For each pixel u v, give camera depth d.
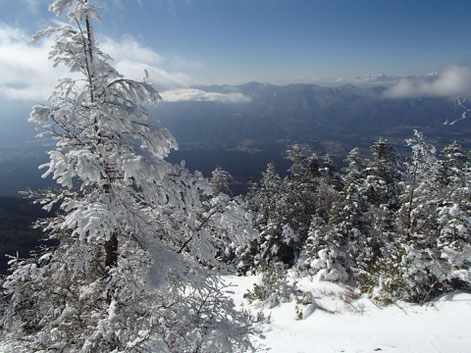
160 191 4.45
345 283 16.55
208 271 4.85
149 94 4.77
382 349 7.35
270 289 16.14
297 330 10.78
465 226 11.97
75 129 4.46
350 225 21.42
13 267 5.21
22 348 4.32
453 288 10.52
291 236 23.36
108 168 4.51
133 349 3.72
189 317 4.48
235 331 4.41
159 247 4.49
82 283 5.39
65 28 4.27
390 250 13.10
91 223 3.39
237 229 4.80
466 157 22.08
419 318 9.46
